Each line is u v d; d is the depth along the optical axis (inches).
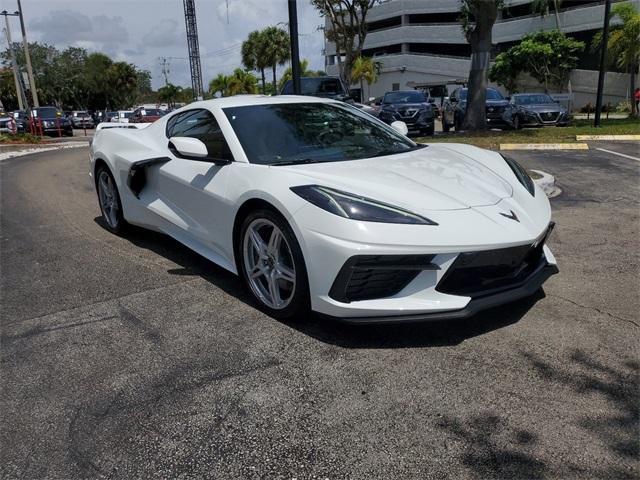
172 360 107.8
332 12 1044.5
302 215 111.0
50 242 194.1
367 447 81.0
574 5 1549.0
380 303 107.5
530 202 129.4
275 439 83.4
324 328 119.6
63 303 137.9
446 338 113.7
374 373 100.9
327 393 94.9
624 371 99.5
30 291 146.9
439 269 106.5
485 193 122.7
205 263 166.9
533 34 1391.5
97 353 111.5
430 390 94.9
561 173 309.3
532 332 115.5
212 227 141.9
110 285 149.7
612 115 1101.1
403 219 107.3
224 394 95.6
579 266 156.7
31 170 399.2
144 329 121.8
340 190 114.0
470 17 643.5
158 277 155.1
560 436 82.1
